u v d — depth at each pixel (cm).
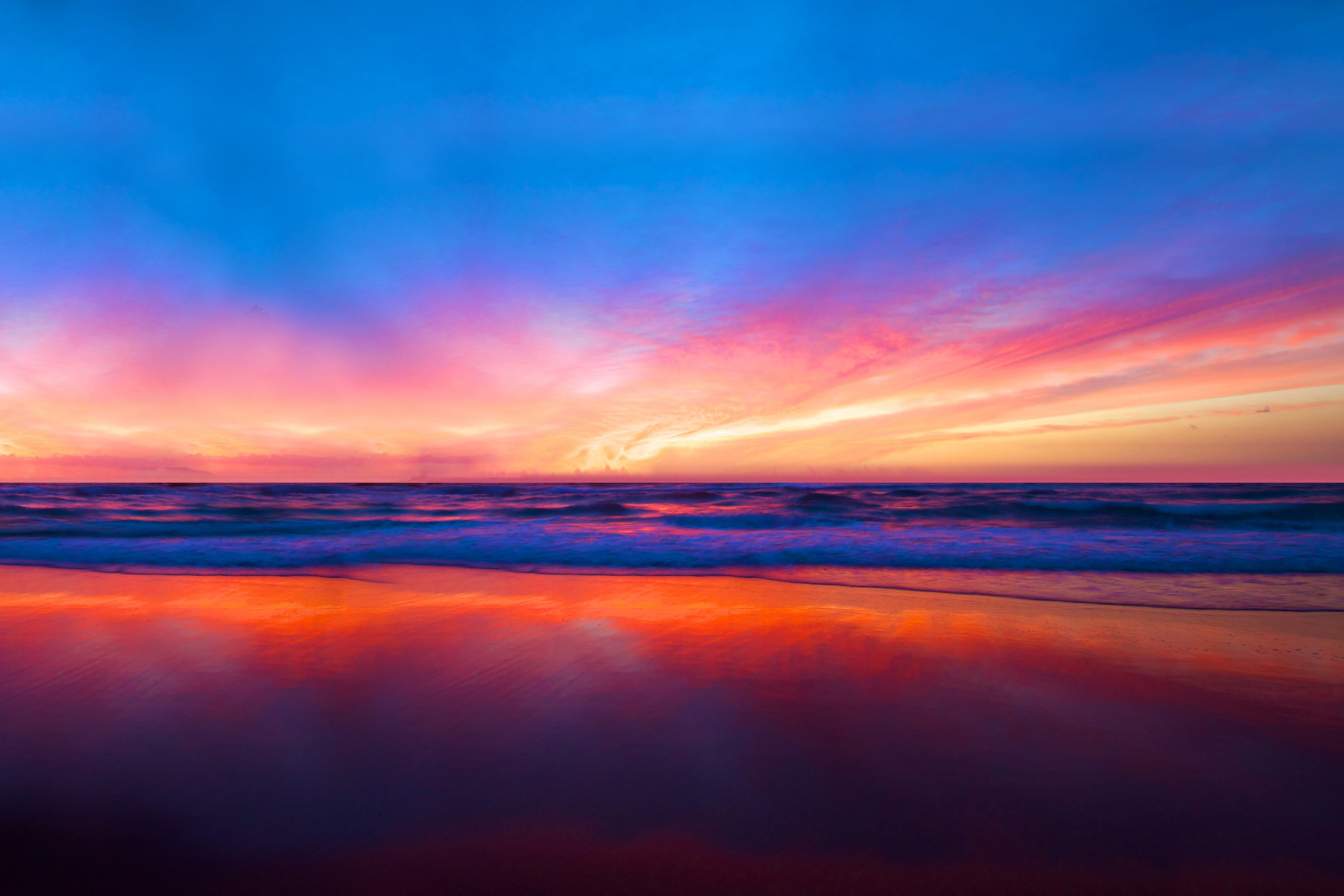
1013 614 479
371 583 610
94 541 938
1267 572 650
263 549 833
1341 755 244
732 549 827
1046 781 227
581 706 297
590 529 1200
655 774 232
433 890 171
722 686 324
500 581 619
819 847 190
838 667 354
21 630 430
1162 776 230
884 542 914
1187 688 319
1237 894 168
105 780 227
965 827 199
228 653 377
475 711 291
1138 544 863
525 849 188
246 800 213
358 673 343
